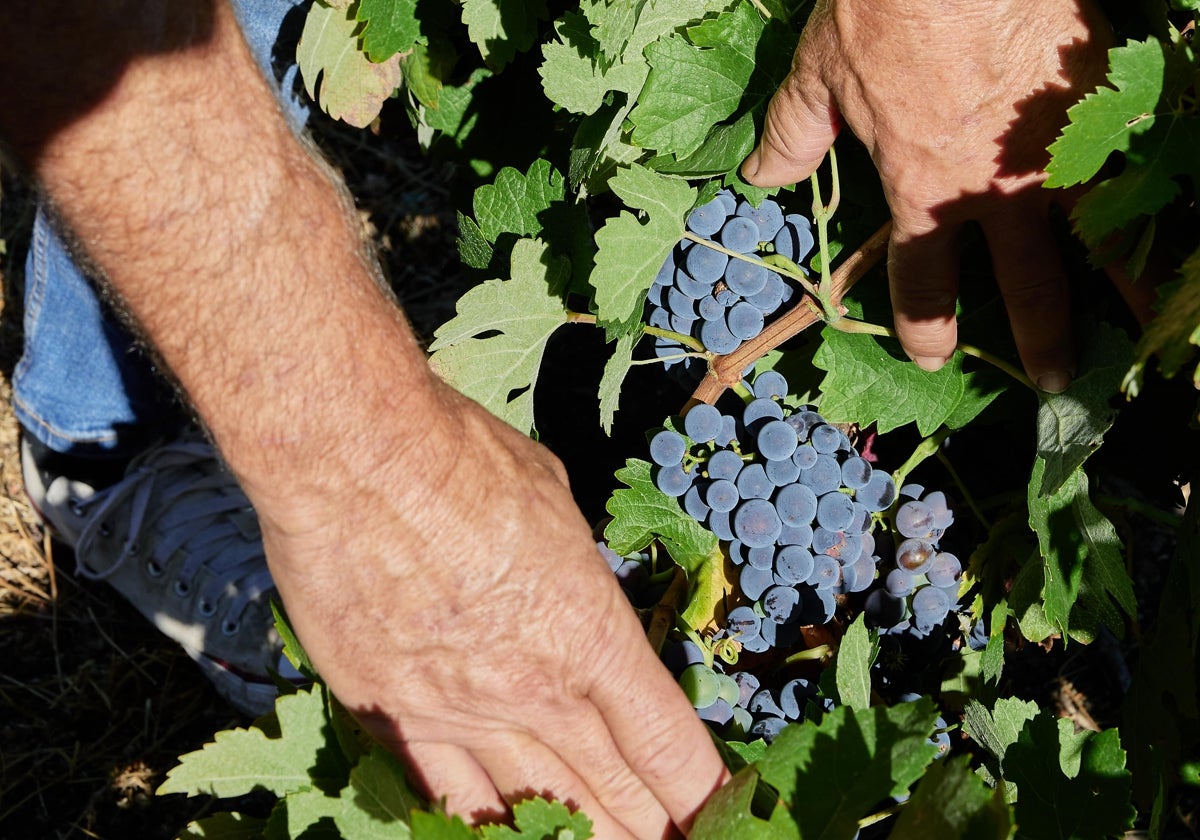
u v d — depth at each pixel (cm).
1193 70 119
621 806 125
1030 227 139
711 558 172
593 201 286
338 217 117
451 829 106
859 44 134
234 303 108
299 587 118
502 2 190
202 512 259
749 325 166
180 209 106
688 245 168
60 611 277
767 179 160
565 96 177
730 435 170
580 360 283
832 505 161
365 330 114
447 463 115
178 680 268
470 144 232
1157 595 248
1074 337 150
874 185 168
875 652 156
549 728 121
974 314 162
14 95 100
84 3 97
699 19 169
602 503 255
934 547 172
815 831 113
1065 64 128
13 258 331
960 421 169
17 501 294
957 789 108
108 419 266
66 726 260
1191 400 162
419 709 121
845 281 161
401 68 217
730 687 159
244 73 112
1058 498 155
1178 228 136
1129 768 173
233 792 133
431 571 115
